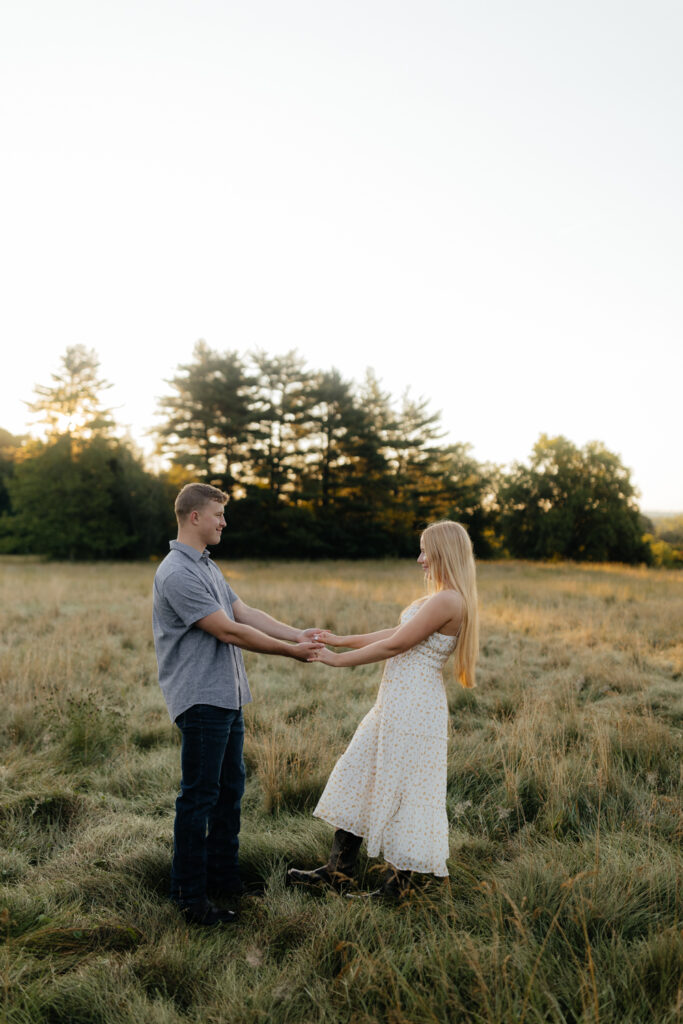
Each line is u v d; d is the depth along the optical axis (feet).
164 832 10.25
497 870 9.12
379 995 6.40
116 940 7.56
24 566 92.79
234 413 122.11
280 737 14.01
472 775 12.64
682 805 11.05
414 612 9.41
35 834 10.23
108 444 127.44
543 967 6.73
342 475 133.90
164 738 15.19
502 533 157.69
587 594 48.73
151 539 124.36
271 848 9.78
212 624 8.22
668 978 6.53
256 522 124.26
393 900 8.49
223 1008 6.40
